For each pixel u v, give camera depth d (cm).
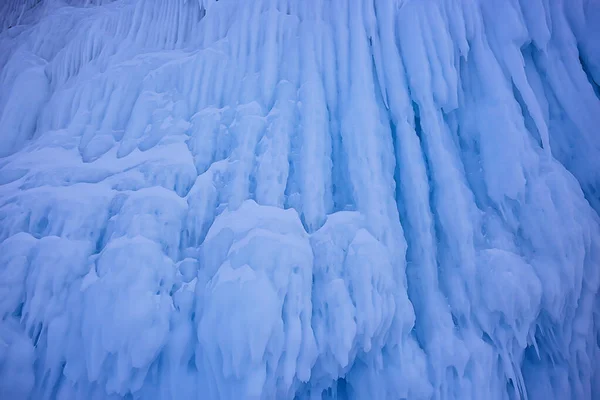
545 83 496
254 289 316
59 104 495
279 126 430
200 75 482
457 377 374
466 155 468
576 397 398
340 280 355
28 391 320
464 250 403
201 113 452
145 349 315
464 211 413
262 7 505
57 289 341
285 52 484
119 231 363
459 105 475
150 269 338
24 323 337
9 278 342
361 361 375
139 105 464
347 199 426
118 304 320
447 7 475
